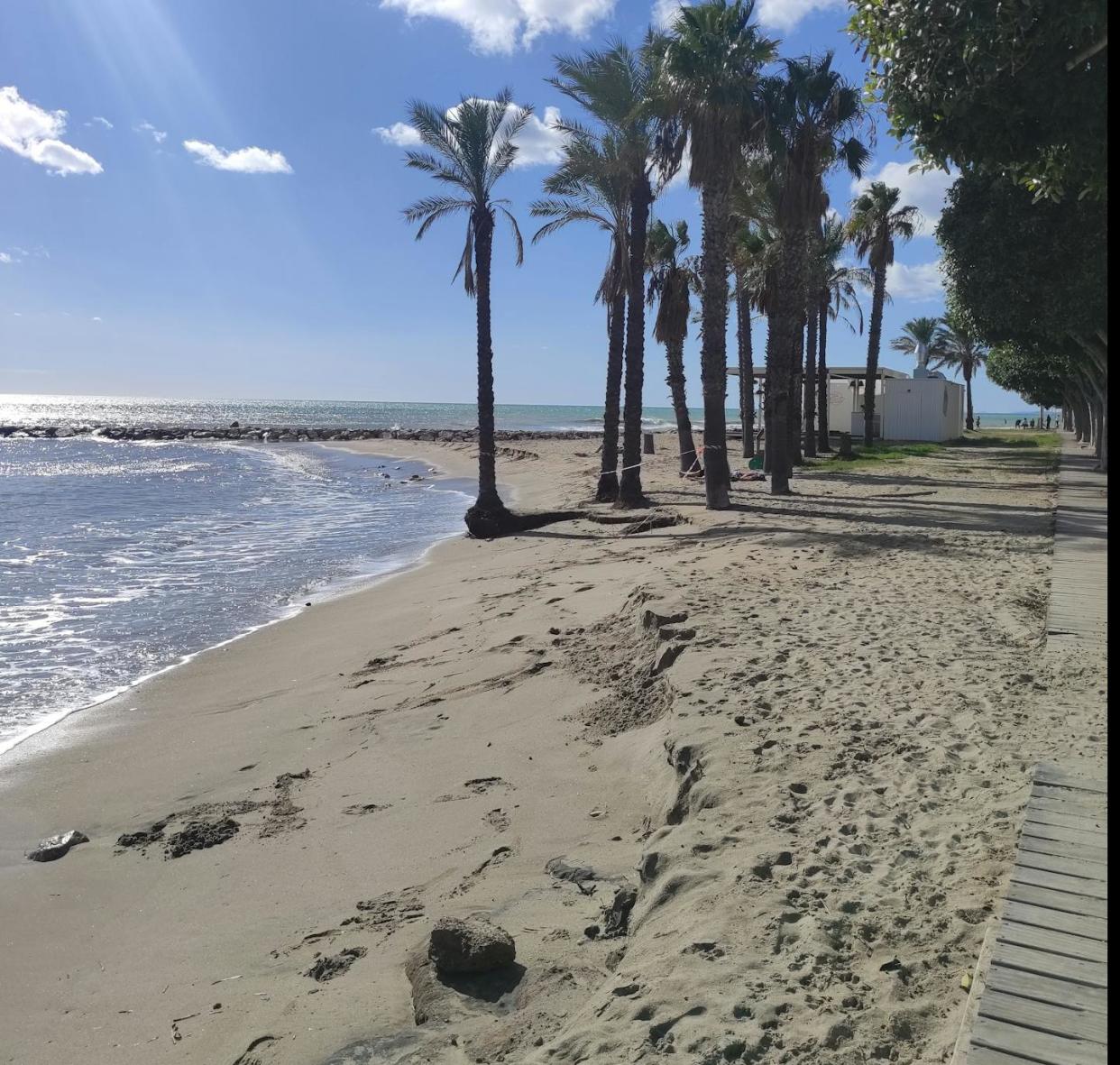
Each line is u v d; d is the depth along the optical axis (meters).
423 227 21.67
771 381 24.75
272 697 9.44
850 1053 2.90
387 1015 3.75
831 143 22.17
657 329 28.50
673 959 3.52
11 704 9.54
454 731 7.61
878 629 8.50
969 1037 2.68
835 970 3.36
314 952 4.48
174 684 10.20
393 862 5.42
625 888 4.43
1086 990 2.87
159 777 7.42
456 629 11.31
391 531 23.03
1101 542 13.66
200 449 63.44
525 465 42.56
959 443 49.84
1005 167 5.71
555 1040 3.20
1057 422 115.19
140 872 5.71
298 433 76.31
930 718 6.04
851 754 5.46
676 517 18.84
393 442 67.31
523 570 15.28
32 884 5.65
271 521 25.22
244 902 5.16
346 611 13.59
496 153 21.14
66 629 12.84
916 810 4.69
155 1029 4.01
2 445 66.69
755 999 3.21
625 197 22.34
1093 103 4.83
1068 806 4.36
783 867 4.17
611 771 6.29
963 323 25.67
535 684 8.44
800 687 6.78
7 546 20.33
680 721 6.18
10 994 4.45
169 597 14.98
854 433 51.12
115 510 27.78
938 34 5.07
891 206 40.00
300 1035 3.66
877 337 42.50
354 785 6.75
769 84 20.47
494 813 5.91
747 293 35.62
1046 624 8.46
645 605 9.70
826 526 16.62
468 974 3.87
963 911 3.65
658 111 19.88
